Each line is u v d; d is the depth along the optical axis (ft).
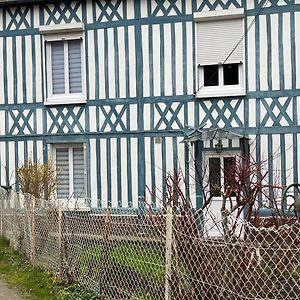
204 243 17.99
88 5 46.80
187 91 44.73
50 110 47.88
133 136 45.78
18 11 48.34
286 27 42.86
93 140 46.75
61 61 48.16
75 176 47.88
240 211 19.17
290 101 42.78
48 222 28.91
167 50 45.09
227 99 43.96
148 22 45.42
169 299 18.83
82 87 47.42
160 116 45.19
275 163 42.80
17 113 48.57
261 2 43.27
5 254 34.63
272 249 16.92
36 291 26.22
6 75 48.57
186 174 44.19
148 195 45.09
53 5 47.57
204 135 42.19
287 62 42.86
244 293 17.03
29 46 48.16
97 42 46.57
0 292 26.61
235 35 43.93
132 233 21.30
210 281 17.75
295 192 37.32
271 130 43.04
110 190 46.21
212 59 44.37
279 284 16.90
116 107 46.21
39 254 30.42
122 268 21.72
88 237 24.43
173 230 18.98
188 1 44.57
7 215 39.06
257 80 43.42
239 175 22.85
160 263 19.67
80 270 25.22
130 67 45.85
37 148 48.11
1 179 48.96
